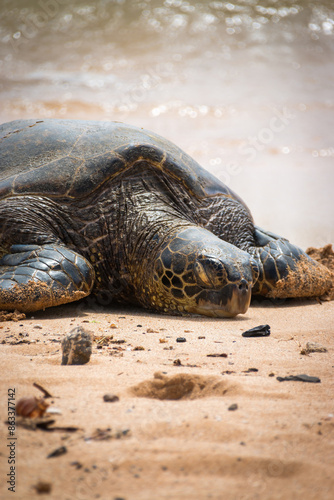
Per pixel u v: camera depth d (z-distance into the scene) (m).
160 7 153.00
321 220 39.59
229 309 21.53
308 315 22.50
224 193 28.59
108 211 24.64
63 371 13.32
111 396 11.38
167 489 7.96
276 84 104.62
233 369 14.20
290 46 134.25
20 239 23.45
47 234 23.59
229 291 21.41
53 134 26.67
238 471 8.45
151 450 9.04
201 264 21.66
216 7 152.50
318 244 35.28
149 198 25.25
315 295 25.95
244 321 21.34
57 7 150.88
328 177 52.84
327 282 26.08
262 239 27.27
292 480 8.25
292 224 39.12
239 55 127.38
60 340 17.11
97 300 24.88
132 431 9.79
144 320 21.23
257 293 25.53
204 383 12.48
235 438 9.54
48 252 22.42
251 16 149.25
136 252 24.03
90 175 24.56
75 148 25.69
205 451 8.96
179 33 141.12
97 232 24.42
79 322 20.25
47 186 24.39
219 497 7.79
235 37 139.12
